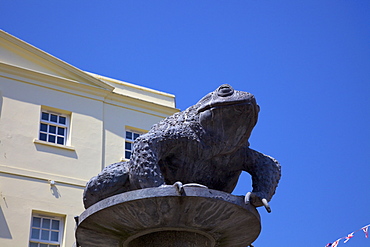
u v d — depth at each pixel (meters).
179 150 5.62
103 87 22.09
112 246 6.02
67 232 18.55
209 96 5.60
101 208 5.26
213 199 5.12
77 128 20.80
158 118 22.81
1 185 18.28
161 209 5.22
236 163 5.90
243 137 5.62
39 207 18.55
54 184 19.19
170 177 5.76
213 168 5.85
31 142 19.61
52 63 21.42
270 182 5.72
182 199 5.09
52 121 20.64
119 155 21.20
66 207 18.98
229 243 6.03
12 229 17.75
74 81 21.45
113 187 5.61
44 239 18.30
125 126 21.98
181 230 5.61
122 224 5.54
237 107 5.39
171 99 23.80
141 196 5.09
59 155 19.89
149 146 5.41
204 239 5.76
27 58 21.06
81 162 20.20
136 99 22.58
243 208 5.29
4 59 20.56
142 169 5.31
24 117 19.95
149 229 5.60
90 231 5.73
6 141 19.20
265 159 5.88
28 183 18.78
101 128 21.30
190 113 5.67
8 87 20.16
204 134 5.55
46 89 20.88
